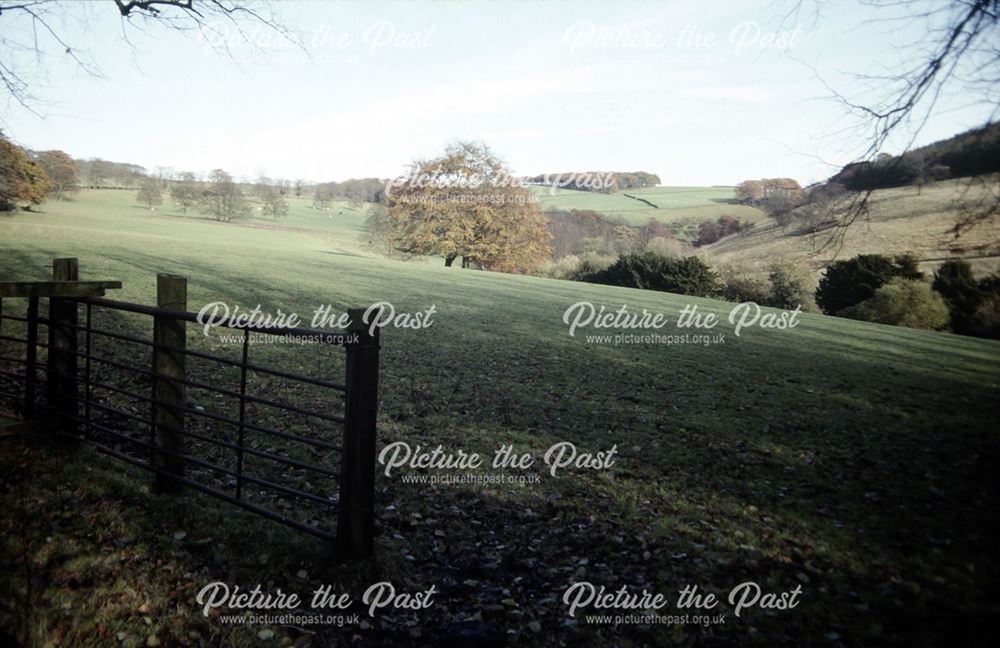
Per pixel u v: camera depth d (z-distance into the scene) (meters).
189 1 12.86
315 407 9.09
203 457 6.80
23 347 10.50
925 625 4.23
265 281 22.59
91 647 3.56
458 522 5.84
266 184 96.88
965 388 14.14
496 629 4.16
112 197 94.38
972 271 33.97
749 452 8.42
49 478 5.45
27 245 23.94
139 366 10.27
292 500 5.91
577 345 16.23
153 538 4.74
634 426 9.41
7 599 3.78
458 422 9.02
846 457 8.36
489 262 55.06
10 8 10.52
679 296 35.66
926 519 6.20
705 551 5.43
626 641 4.10
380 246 59.75
